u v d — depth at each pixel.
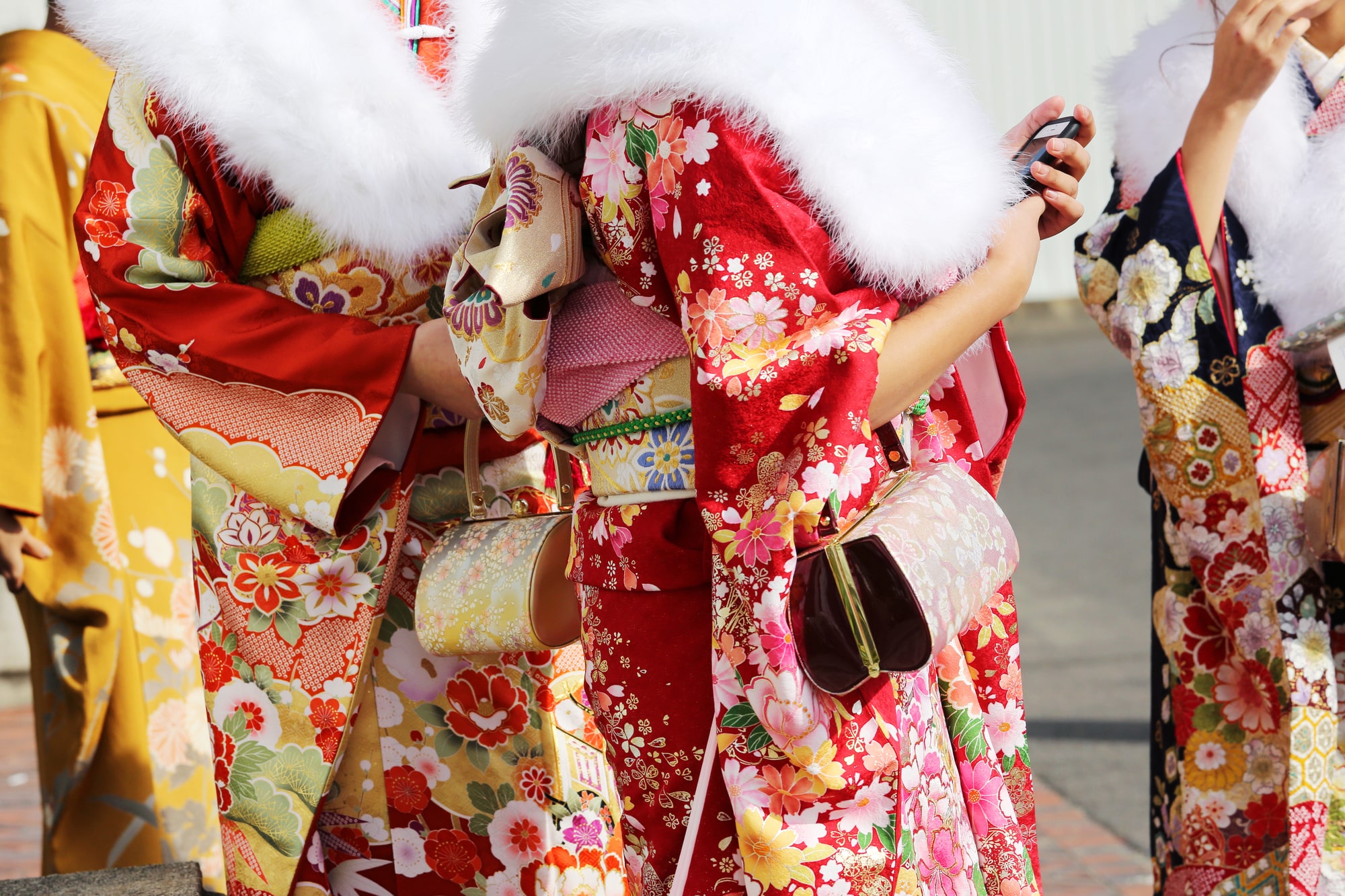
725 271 1.88
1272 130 3.08
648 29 1.88
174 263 2.62
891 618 1.85
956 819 2.27
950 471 2.19
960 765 2.39
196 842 4.18
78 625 3.97
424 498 2.77
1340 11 3.15
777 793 1.95
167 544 4.18
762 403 1.85
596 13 1.92
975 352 2.46
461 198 2.62
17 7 7.29
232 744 2.74
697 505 2.06
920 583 1.87
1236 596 3.09
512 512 2.81
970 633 2.49
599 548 2.17
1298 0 2.92
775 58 1.86
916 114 1.95
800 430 1.86
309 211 2.57
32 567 3.93
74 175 3.88
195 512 2.77
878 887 1.96
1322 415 3.12
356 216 2.55
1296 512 3.06
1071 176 2.29
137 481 4.12
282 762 2.71
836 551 1.87
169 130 2.59
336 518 2.58
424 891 2.82
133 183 2.61
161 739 4.11
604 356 2.13
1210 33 3.25
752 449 1.87
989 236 2.01
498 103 2.06
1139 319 3.12
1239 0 2.97
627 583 2.11
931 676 2.27
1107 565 9.14
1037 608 8.30
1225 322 3.09
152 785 4.07
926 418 2.38
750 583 1.87
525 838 2.79
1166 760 3.33
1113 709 6.49
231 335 2.57
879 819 1.97
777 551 1.85
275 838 2.72
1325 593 3.09
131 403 4.11
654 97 1.92
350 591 2.68
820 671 1.88
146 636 4.10
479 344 2.19
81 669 4.00
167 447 4.21
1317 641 3.06
